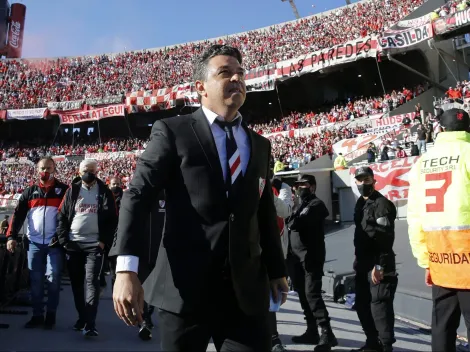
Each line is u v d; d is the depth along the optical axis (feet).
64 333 17.85
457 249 10.20
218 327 6.71
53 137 148.77
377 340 15.62
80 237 18.15
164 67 145.48
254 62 124.77
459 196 10.31
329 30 120.57
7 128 149.59
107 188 19.02
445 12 78.38
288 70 102.83
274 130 110.52
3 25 178.29
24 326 18.78
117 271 6.27
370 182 15.67
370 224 15.28
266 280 7.17
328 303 27.94
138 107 125.18
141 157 6.96
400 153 65.62
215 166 6.88
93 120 135.13
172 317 6.54
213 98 7.36
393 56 101.96
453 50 99.81
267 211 7.80
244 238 6.74
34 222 19.26
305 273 16.65
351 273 29.50
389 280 14.99
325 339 15.83
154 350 15.80
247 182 7.02
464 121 10.98
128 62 151.23
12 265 24.68
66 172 125.59
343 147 82.53
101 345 16.26
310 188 17.30
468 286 9.96
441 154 10.89
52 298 18.66
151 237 13.74
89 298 17.52
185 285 6.47
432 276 10.74
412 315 23.03
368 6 120.37
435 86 96.43
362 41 91.15
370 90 116.88
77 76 149.79
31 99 141.28
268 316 6.96
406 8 105.50
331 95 124.47
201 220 6.66
